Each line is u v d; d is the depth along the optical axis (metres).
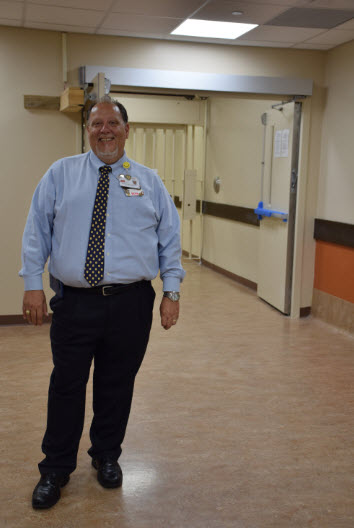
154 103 7.81
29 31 4.62
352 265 4.82
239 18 4.14
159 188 2.33
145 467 2.58
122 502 2.30
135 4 3.85
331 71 5.12
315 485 2.45
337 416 3.18
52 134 4.84
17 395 3.38
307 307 5.50
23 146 4.80
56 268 2.20
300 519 2.21
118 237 2.18
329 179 5.17
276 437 2.91
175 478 2.49
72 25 4.46
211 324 5.13
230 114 7.30
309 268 5.44
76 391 2.26
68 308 2.19
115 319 2.21
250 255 6.80
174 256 2.39
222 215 7.62
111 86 4.77
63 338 2.22
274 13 4.00
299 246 5.36
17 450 2.71
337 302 5.06
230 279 7.39
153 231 2.30
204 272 7.88
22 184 4.85
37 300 2.20
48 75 4.73
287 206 5.37
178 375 3.79
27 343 4.45
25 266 2.21
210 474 2.53
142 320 2.29
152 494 2.36
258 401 3.38
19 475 2.48
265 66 5.10
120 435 2.45
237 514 2.23
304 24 4.28
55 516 2.20
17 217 4.88
